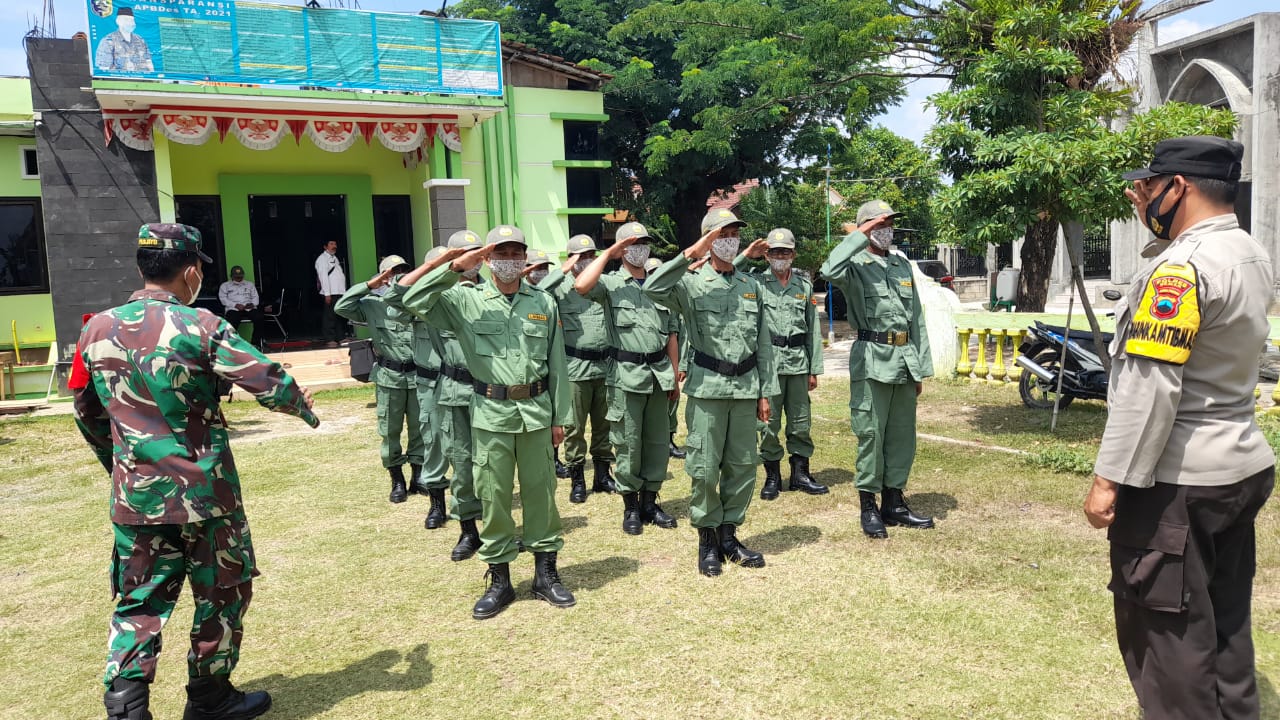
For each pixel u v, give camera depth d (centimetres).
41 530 626
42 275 1388
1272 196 1425
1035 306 1107
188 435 317
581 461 666
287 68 1222
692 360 483
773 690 352
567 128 1540
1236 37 1498
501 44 1429
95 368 312
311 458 830
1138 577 261
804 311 664
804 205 2158
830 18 1202
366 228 1579
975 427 845
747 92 1808
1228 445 252
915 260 2609
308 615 449
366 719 342
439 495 602
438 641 413
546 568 459
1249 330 251
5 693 378
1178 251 255
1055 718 323
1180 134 705
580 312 667
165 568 319
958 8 1033
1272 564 457
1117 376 262
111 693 303
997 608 421
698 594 455
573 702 349
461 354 520
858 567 484
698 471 477
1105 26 856
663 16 1420
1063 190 736
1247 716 270
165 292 327
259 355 319
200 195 1465
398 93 1288
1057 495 601
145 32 1144
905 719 326
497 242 427
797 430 666
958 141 819
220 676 339
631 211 2055
